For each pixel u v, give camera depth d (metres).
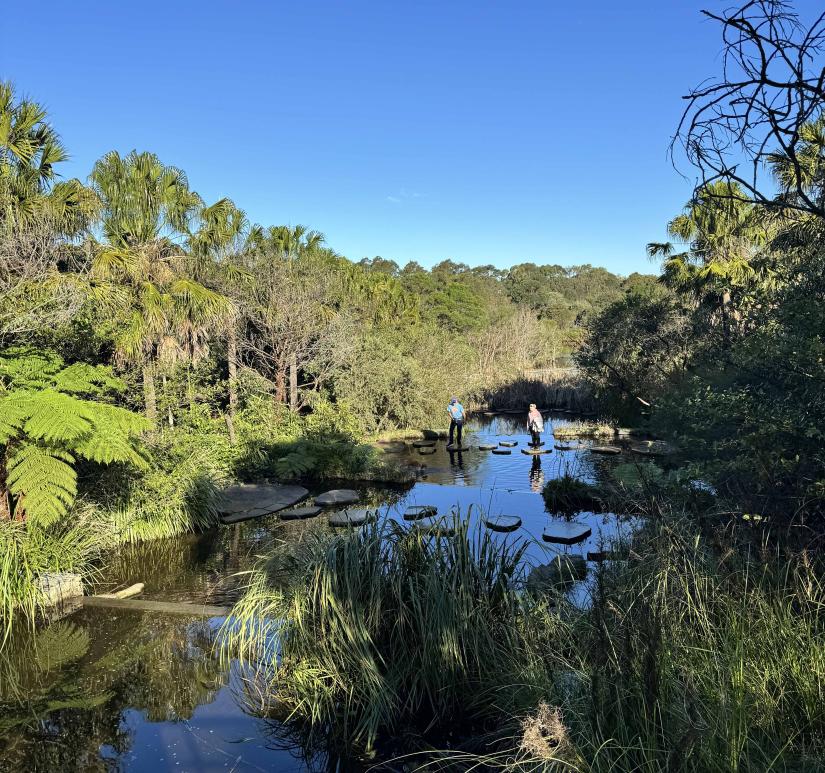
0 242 8.77
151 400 9.57
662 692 2.44
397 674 3.51
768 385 4.14
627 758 2.27
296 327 16.36
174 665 4.22
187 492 8.28
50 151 10.34
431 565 3.67
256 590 4.25
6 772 3.11
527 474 12.09
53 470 5.27
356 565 3.68
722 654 2.68
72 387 6.22
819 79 1.99
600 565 3.52
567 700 2.81
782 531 3.40
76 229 10.80
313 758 3.15
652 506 3.71
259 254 16.56
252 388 15.75
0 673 4.16
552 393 27.17
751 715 2.38
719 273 14.27
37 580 5.39
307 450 12.35
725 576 3.24
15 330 6.63
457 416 15.84
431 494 10.34
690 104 2.27
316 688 3.55
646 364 15.34
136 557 7.00
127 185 11.62
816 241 4.69
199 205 12.91
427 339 23.58
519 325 35.84
